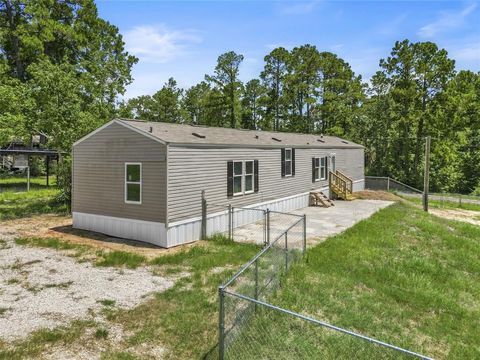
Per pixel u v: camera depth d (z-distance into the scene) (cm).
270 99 4350
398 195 2766
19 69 2947
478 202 2705
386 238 1251
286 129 4381
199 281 830
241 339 568
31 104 1931
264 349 543
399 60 3609
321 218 1636
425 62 3516
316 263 956
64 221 1565
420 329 657
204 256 1026
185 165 1189
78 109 1983
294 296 734
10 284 820
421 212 1883
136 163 1203
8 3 2909
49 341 572
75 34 2886
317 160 2130
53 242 1184
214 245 1166
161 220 1145
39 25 2752
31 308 693
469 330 671
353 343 572
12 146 2750
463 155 3941
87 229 1377
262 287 725
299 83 4103
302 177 1964
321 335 592
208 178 1285
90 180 1350
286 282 812
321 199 2009
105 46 3234
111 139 1271
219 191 1338
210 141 1309
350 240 1205
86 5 3092
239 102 4397
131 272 908
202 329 607
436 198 2856
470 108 3900
